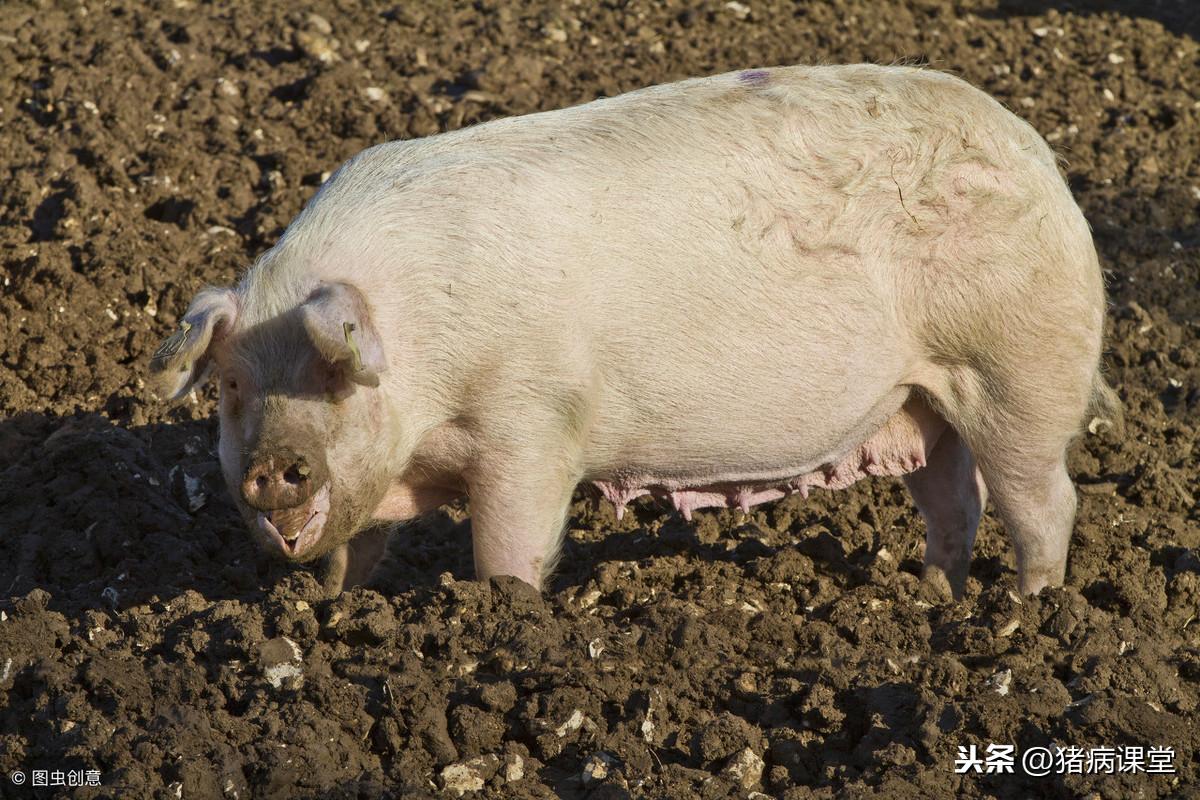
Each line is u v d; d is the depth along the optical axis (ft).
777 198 74.54
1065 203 78.28
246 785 59.47
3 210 122.21
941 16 179.32
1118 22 182.29
